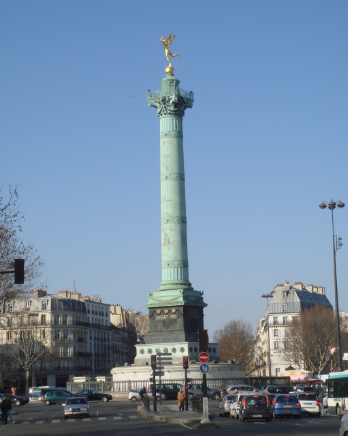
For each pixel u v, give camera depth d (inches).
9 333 4852.4
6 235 2103.8
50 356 5093.5
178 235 3927.2
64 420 2299.5
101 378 4291.3
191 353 3786.9
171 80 4094.5
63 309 5595.5
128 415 2413.9
